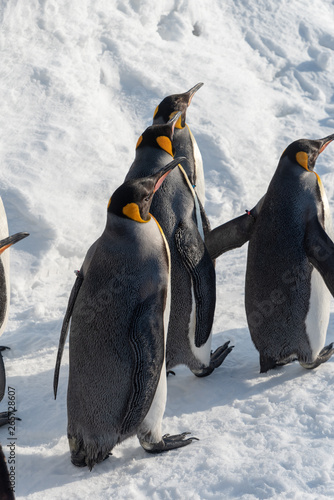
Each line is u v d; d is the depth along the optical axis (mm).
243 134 9438
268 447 3797
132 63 10031
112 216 3729
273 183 4684
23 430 4406
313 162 4602
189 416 4391
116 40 10188
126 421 3713
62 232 7453
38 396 4848
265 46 11430
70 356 3809
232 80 10375
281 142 9617
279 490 3344
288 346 4754
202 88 10070
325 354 4934
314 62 11367
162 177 3916
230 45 11289
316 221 4496
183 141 5344
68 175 8102
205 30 11289
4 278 4895
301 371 4859
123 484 3635
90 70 9695
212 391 4703
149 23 10773
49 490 3684
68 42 9711
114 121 9234
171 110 5379
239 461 3682
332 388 4395
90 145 8555
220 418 4270
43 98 9039
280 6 12188
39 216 7383
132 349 3633
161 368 3682
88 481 3750
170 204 4574
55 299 6758
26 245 7246
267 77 11016
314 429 3936
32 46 9516
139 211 3711
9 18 9375
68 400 3830
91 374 3711
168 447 3971
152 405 3809
